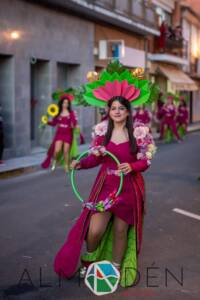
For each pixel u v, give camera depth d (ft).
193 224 25.70
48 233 23.52
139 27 87.71
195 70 150.92
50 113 43.47
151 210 28.66
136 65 95.76
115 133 16.80
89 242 16.38
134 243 16.71
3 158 52.16
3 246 21.49
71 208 28.89
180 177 41.52
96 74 17.98
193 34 149.79
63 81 70.03
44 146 62.49
